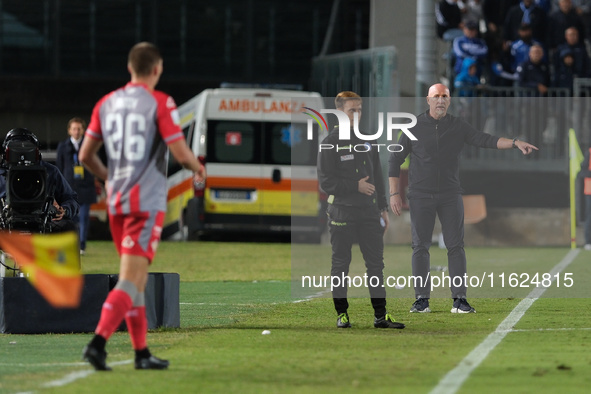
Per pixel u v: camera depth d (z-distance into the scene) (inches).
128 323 1028.5
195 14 4589.1
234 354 1143.6
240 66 4611.2
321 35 4611.2
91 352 1003.3
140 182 1018.1
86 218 2842.0
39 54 4547.2
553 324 1467.8
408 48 3651.6
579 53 3590.1
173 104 1027.9
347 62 3543.3
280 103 3405.5
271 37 4603.8
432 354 1147.9
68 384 945.5
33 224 1405.0
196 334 1337.4
